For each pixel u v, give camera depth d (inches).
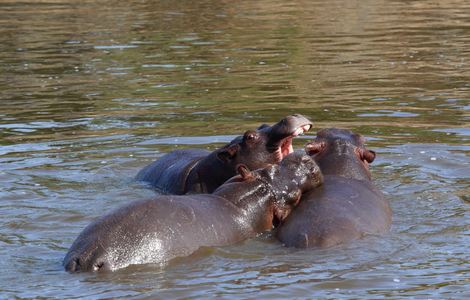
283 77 2588.6
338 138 1525.6
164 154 1774.1
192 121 2048.5
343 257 1159.0
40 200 1462.8
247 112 2124.8
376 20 3860.7
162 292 1037.2
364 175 1467.8
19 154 1775.3
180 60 2928.2
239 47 3179.1
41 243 1240.2
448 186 1510.8
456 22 3720.5
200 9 4402.1
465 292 1032.8
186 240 1173.7
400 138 1834.4
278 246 1225.4
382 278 1080.8
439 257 1159.0
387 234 1253.7
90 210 1408.7
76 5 4667.8
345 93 2329.0
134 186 1578.5
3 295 1032.8
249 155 1547.7
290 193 1336.1
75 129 1995.6
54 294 1034.7
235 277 1088.2
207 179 1560.0
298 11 4217.5
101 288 1052.5
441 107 2127.2
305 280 1075.3
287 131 1529.3
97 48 3218.5
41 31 3705.7
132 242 1137.4
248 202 1302.9
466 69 2645.2
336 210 1275.8
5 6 4682.6
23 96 2401.6
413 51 3006.9
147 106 2230.6
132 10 4419.3
